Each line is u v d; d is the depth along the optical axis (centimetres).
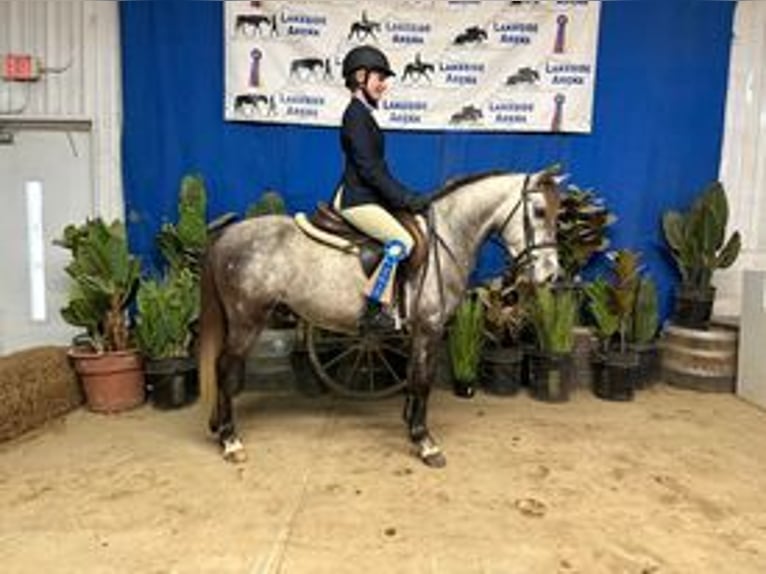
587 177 429
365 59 284
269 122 419
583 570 219
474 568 219
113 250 368
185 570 216
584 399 397
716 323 429
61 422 352
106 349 374
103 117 427
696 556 228
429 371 304
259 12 408
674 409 379
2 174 430
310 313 309
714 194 407
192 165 425
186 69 416
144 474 287
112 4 418
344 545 231
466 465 298
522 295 394
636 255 407
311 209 429
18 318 441
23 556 223
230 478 283
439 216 304
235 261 300
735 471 295
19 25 418
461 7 408
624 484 281
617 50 419
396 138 423
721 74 423
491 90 416
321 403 387
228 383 307
